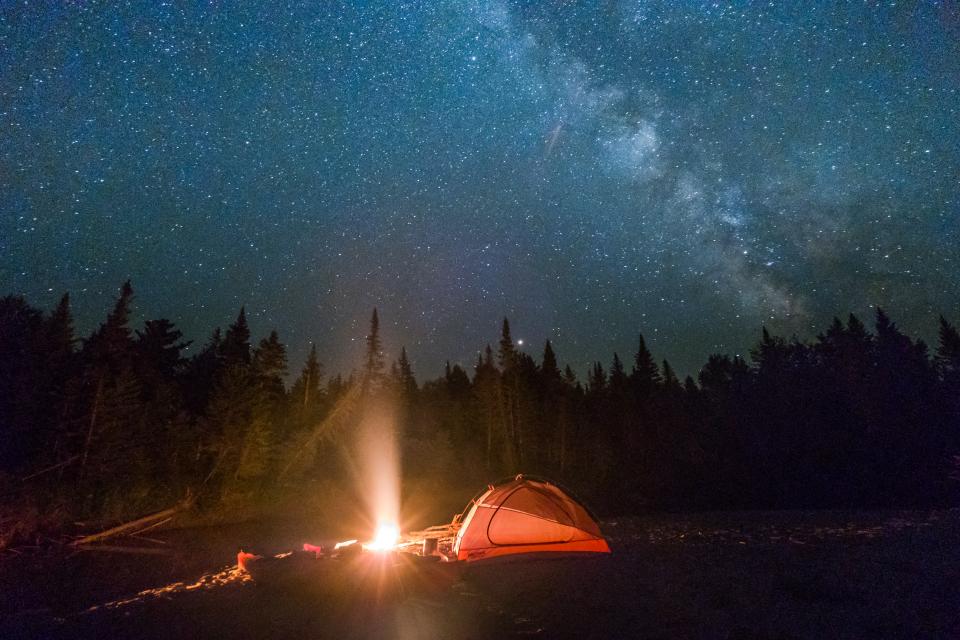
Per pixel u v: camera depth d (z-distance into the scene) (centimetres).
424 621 812
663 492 4791
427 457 5259
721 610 833
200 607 945
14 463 2862
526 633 751
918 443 4362
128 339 3722
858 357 5256
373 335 5959
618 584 1011
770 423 5228
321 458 4853
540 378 7175
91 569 1802
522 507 1296
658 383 7338
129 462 3206
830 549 1388
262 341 4566
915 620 741
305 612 878
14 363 3097
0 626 929
